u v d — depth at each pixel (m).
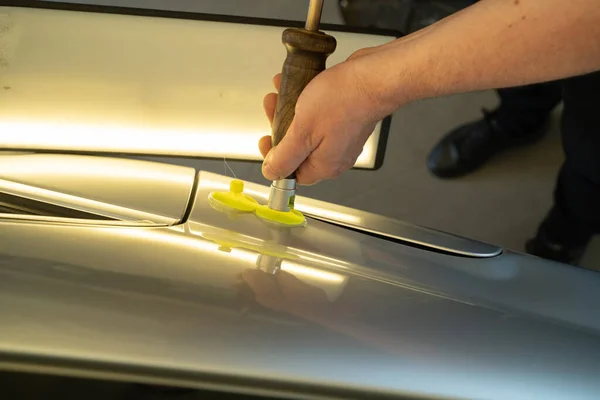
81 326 0.41
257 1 1.48
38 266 0.45
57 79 0.67
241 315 0.45
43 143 0.70
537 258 0.67
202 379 0.41
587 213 1.23
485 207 1.51
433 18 1.70
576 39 0.44
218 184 0.66
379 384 0.43
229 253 0.52
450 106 1.70
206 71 0.70
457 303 0.53
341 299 0.49
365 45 0.71
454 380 0.45
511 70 0.46
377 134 0.73
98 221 0.53
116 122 0.71
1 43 0.63
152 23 0.66
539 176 1.61
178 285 0.46
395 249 0.61
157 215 0.57
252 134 0.75
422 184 1.51
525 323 0.52
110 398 0.41
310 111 0.52
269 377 0.42
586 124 1.08
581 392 0.47
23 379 0.40
